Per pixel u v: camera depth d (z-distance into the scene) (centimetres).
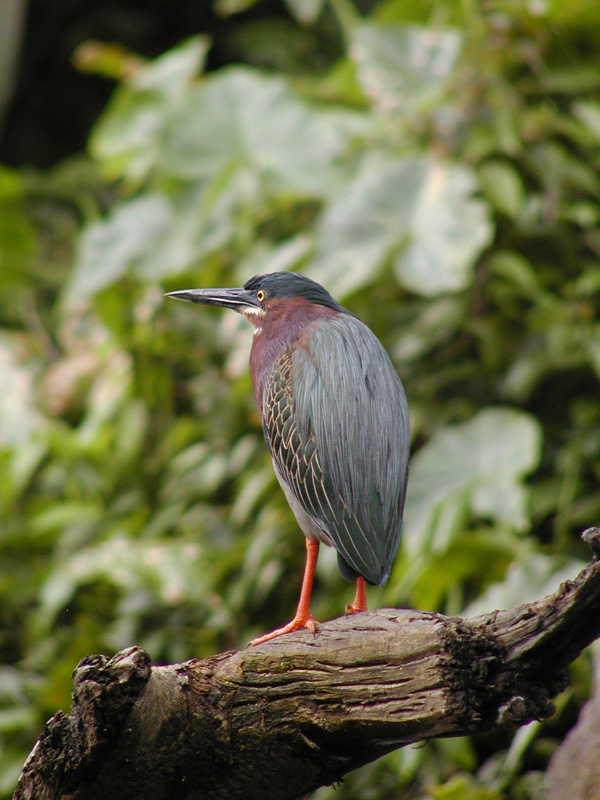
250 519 1162
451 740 875
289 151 1238
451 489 945
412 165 1108
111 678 465
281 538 1070
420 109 1184
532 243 1127
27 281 1564
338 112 1286
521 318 1097
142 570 1084
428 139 1185
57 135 1994
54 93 1977
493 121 1148
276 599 1080
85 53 1512
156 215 1320
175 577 1077
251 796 509
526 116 1148
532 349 1042
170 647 1077
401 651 457
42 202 1727
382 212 1085
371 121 1233
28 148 1986
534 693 442
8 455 1265
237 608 1070
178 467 1212
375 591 1019
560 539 966
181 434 1245
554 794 734
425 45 1227
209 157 1262
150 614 1109
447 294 1109
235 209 1253
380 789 920
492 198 1093
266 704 488
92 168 1714
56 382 1368
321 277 1073
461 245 1039
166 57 1469
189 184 1260
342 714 473
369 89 1213
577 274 1109
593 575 421
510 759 820
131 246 1298
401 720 457
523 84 1168
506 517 916
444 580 968
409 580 952
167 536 1210
